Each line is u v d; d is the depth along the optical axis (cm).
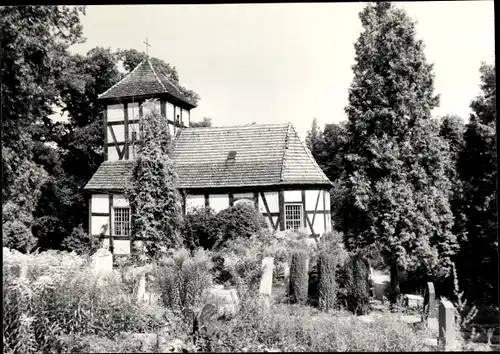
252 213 1777
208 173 2105
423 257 1084
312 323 800
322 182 1992
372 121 1151
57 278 793
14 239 1413
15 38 838
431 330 831
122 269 1118
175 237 1680
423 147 1132
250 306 827
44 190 2638
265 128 2208
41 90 977
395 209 1100
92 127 2827
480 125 1050
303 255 1113
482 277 1070
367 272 1052
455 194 1133
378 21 1193
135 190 1672
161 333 792
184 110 2484
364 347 705
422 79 1148
